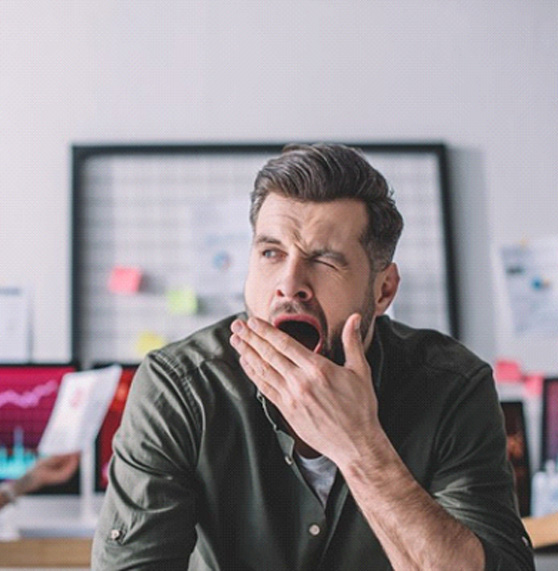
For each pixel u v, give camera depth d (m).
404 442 1.31
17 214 2.61
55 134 2.64
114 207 2.63
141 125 2.66
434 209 2.68
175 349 1.34
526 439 2.29
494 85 2.74
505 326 2.66
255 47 2.71
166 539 1.19
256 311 1.21
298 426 1.17
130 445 1.24
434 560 1.14
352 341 1.16
